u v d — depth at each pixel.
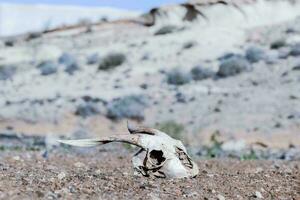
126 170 17.19
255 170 18.42
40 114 52.91
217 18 95.50
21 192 11.65
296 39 73.75
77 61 78.94
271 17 95.88
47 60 83.00
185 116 47.69
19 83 71.44
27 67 81.19
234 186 14.09
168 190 12.83
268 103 47.94
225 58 68.69
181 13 101.19
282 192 13.84
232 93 52.50
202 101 51.12
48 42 106.00
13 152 25.33
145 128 14.88
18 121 51.38
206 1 96.94
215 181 14.60
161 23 102.38
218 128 43.03
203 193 12.84
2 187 12.10
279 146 36.62
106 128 48.03
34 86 68.62
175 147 14.76
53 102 56.81
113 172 16.28
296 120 42.94
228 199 12.55
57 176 14.38
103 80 66.88
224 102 49.78
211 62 67.75
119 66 71.81
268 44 73.75
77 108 52.22
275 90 51.59
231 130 42.16
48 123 50.41
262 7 96.50
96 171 16.53
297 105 46.41
